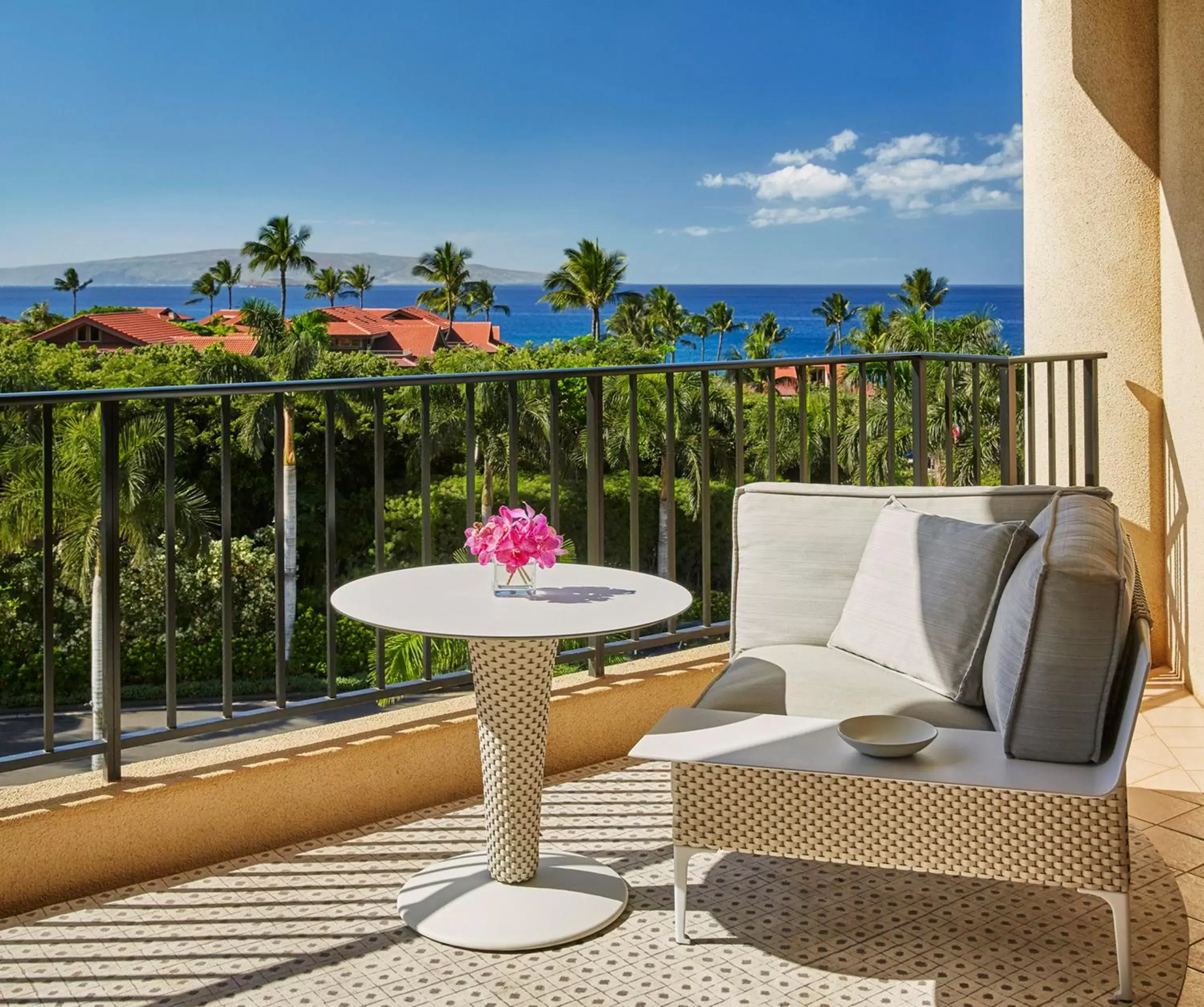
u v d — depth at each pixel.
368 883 2.56
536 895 2.41
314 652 28.27
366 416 32.62
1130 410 4.32
